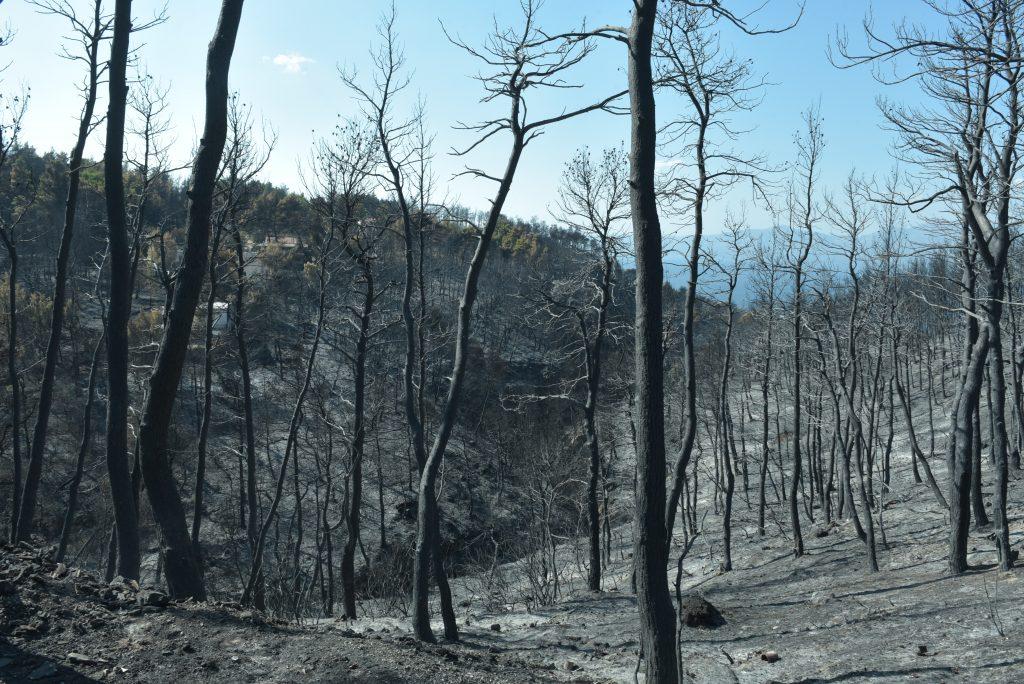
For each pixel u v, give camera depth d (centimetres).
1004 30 919
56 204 5072
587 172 2138
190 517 3469
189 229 885
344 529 3844
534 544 3133
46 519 3164
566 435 3788
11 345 1897
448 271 6316
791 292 2777
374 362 2866
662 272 661
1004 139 1404
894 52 769
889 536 2458
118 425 1090
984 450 3409
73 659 616
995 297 1494
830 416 3606
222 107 891
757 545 3114
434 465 1330
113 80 1071
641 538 641
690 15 1416
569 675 1059
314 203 2014
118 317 1094
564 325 2588
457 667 799
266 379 3381
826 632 1347
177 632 709
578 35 700
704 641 1391
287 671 662
